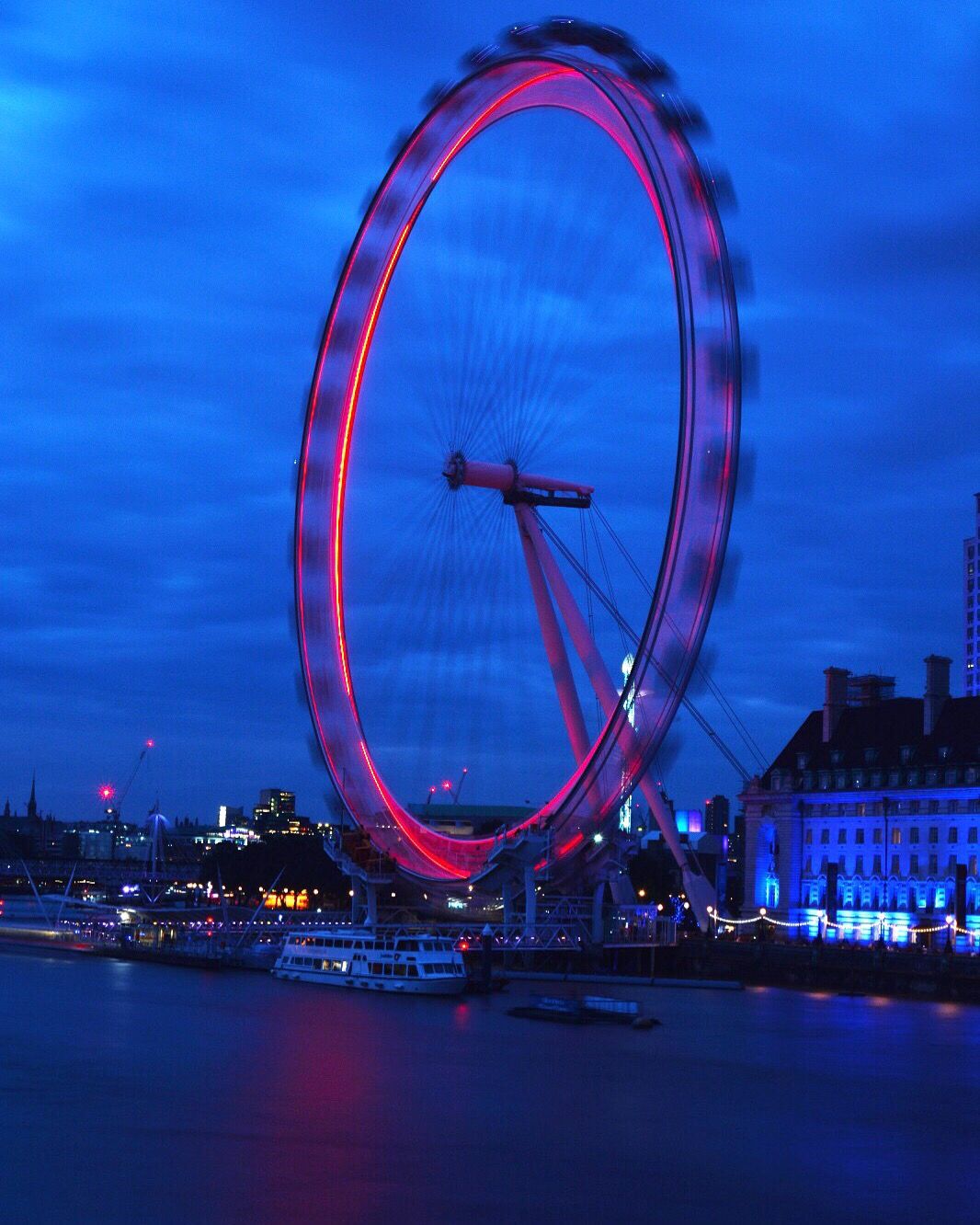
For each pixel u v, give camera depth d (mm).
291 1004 165625
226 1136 98125
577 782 177875
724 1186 89312
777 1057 132125
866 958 191000
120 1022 149375
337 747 199125
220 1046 133875
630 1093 114500
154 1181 87375
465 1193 86750
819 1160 95688
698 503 158625
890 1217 84438
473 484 181625
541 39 170750
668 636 161625
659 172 158000
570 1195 87000
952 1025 154875
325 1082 117125
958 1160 96375
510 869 189500
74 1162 91062
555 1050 134125
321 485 196375
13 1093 111250
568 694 185250
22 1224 79812
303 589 197500
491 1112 107125
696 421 157875
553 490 183750
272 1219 81188
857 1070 125625
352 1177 89125
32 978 197375
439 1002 172000
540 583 185375
